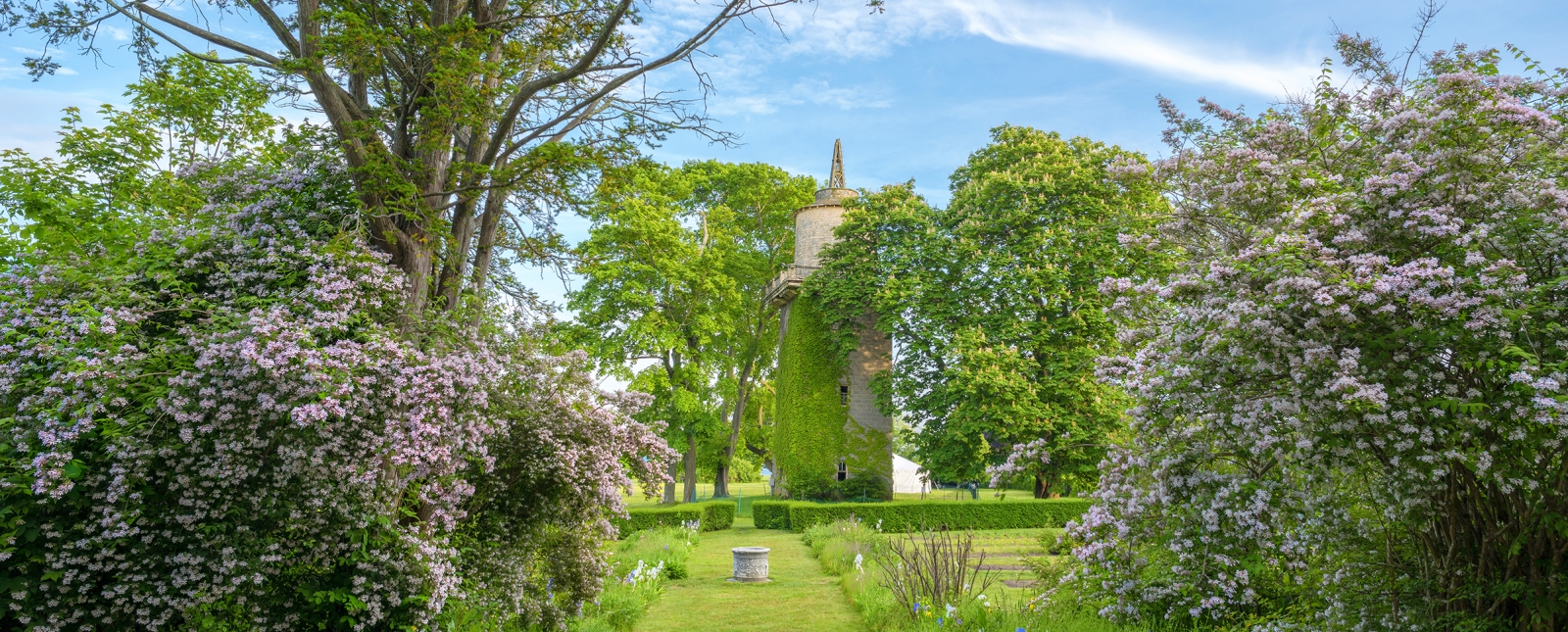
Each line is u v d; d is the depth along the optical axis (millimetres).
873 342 34750
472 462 8523
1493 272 5230
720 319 34281
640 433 10664
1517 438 5176
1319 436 5797
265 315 6809
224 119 16906
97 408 5875
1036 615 9227
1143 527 7922
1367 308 5551
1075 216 26844
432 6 9617
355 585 7051
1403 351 5531
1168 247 7801
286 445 6523
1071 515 28297
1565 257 5555
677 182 34312
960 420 26609
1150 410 6750
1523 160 5883
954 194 32312
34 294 6871
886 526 27875
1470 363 5273
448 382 6988
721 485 40500
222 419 6172
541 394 9164
